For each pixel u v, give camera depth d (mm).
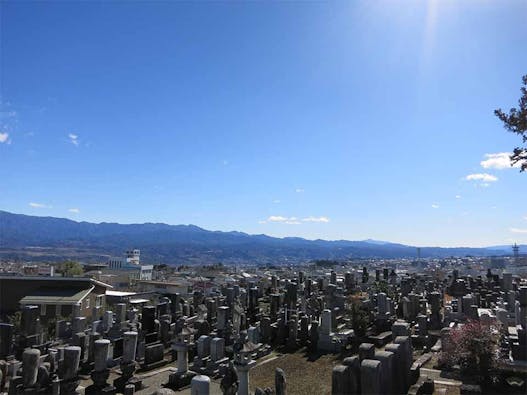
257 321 25344
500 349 14375
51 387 12828
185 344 15812
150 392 14586
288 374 15375
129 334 15469
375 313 22750
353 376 10008
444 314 23406
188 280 61188
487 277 39656
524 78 14195
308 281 34875
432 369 14312
